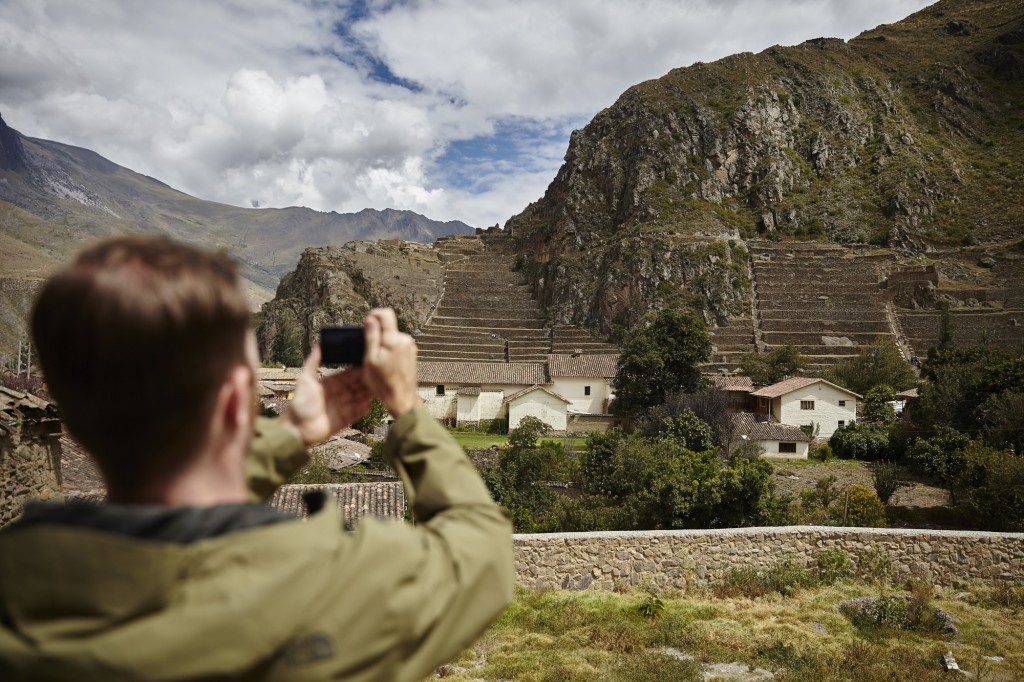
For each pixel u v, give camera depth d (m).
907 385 60.41
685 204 108.25
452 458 1.26
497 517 1.21
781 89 133.00
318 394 1.42
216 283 0.95
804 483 39.75
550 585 15.65
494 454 42.97
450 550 1.09
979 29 169.62
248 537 0.89
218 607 0.80
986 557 16.31
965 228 104.50
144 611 0.79
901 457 45.06
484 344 86.31
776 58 144.62
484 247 123.62
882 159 119.38
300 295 104.81
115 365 0.85
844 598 15.16
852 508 29.22
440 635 1.00
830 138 125.19
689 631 13.20
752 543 16.36
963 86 145.88
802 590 15.71
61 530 0.78
